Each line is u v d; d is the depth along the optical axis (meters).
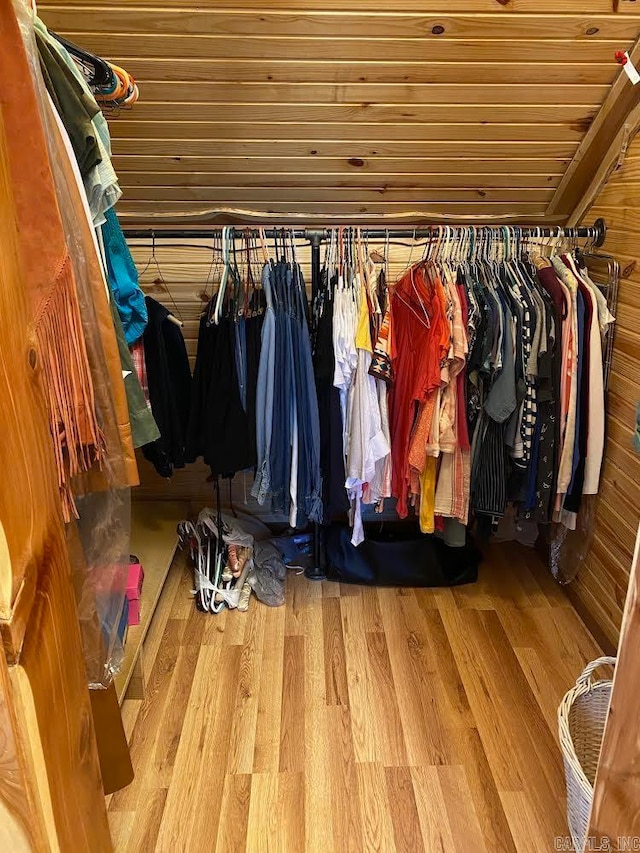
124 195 2.29
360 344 2.00
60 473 1.10
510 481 2.17
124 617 1.56
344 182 2.25
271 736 1.82
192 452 2.17
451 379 2.02
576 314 2.02
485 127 2.04
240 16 1.68
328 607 2.39
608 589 2.14
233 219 2.41
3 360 0.74
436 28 1.71
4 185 0.78
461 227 2.18
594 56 1.81
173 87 1.88
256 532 2.79
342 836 1.55
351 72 1.84
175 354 2.16
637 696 0.91
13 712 0.75
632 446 1.99
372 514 2.85
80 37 1.74
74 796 0.95
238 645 2.18
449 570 2.52
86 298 1.18
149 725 1.86
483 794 1.65
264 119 1.99
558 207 2.37
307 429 2.12
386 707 1.93
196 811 1.61
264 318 2.05
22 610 0.76
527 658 2.13
